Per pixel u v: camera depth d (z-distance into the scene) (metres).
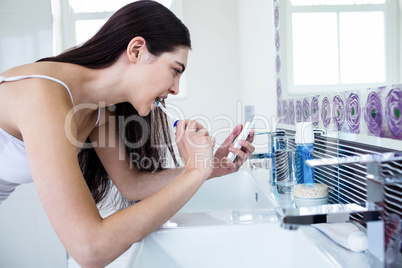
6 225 2.32
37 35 2.29
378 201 0.46
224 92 2.46
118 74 0.82
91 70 0.81
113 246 0.59
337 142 0.86
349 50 0.79
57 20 2.46
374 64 0.69
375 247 0.46
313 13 1.00
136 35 0.79
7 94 0.68
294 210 0.51
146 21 0.79
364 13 0.73
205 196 1.37
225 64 2.45
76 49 0.82
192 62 2.44
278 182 0.99
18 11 2.28
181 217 0.80
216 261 0.72
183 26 0.83
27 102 0.64
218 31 2.44
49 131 0.60
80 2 2.54
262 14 1.65
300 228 0.71
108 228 0.59
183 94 2.53
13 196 2.31
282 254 0.72
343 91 0.84
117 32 0.80
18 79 0.68
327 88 0.94
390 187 0.58
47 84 0.68
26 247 2.34
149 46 0.79
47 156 0.59
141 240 0.66
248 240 0.72
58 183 0.58
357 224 0.69
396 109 0.61
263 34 1.65
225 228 0.72
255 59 1.85
